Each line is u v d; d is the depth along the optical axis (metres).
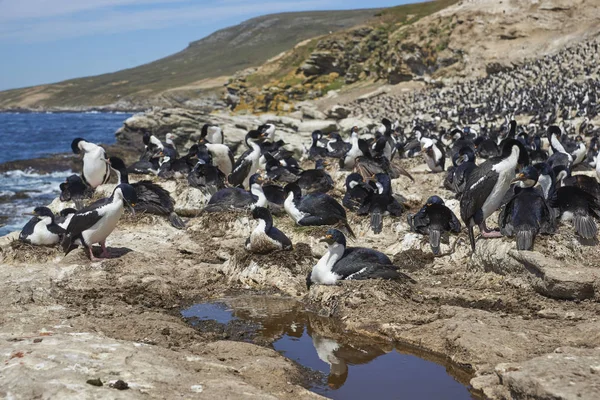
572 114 41.50
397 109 54.28
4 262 13.61
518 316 10.27
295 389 8.12
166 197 16.88
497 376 8.13
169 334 10.09
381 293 11.07
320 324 10.91
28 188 38.00
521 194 11.89
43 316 10.51
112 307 11.16
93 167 17.91
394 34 73.94
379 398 8.27
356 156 19.78
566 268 10.85
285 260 13.11
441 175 20.12
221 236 15.88
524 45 61.22
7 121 149.75
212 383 7.56
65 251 13.27
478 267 12.34
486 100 49.84
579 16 60.81
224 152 20.36
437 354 9.48
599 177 16.59
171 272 13.37
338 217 14.55
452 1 81.12
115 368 7.73
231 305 11.92
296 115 62.53
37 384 7.11
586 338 9.00
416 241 13.59
